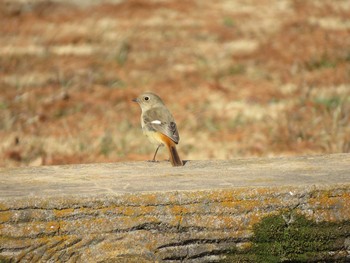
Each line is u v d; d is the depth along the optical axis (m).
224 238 6.09
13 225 5.95
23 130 14.89
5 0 27.95
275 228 6.13
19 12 27.42
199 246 6.07
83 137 14.18
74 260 5.98
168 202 6.05
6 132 14.75
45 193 6.09
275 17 26.77
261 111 15.93
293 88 17.77
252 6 28.91
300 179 6.41
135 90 18.12
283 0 29.50
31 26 25.47
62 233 5.98
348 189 6.19
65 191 6.16
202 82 18.75
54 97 17.22
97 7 28.23
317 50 21.20
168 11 27.80
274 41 22.89
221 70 19.98
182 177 6.64
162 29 25.11
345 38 22.66
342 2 28.41
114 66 20.62
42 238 5.96
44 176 6.79
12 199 5.94
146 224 6.03
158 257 6.04
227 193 6.09
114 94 17.64
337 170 6.79
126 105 16.83
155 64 20.83
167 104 16.91
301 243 6.17
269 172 6.76
